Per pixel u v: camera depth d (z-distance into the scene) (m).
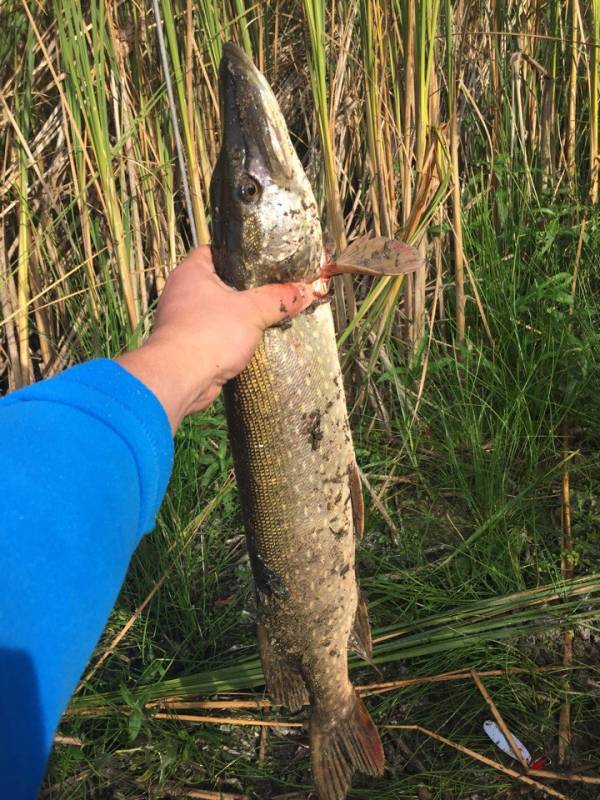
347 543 0.52
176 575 0.78
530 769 0.60
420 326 0.92
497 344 0.95
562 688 0.65
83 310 0.89
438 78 0.92
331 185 0.77
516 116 1.04
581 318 0.91
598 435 0.87
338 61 0.79
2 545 0.18
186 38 0.72
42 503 0.19
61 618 0.19
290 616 0.51
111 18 0.76
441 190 0.75
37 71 0.84
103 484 0.21
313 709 0.54
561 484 0.84
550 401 0.87
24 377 0.88
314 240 0.48
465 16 0.91
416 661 0.70
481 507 0.80
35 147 0.86
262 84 0.46
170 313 0.36
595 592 0.73
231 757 0.66
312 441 0.48
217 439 0.94
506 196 0.99
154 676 0.72
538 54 1.04
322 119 0.74
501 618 0.69
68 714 0.66
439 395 0.92
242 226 0.46
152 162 0.82
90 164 0.77
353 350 0.82
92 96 0.72
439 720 0.66
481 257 0.96
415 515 0.85
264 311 0.40
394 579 0.77
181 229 0.98
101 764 0.63
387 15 0.77
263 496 0.49
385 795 0.60
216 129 0.84
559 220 1.03
